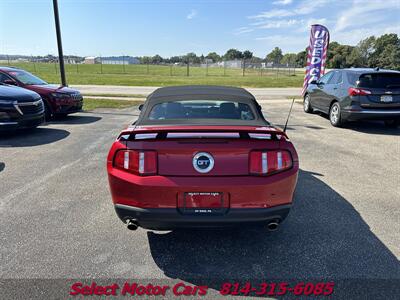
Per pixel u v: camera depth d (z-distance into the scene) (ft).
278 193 8.86
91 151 21.43
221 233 11.10
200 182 8.55
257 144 8.75
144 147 8.74
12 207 12.92
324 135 26.91
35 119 25.63
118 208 9.12
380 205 13.39
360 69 29.78
